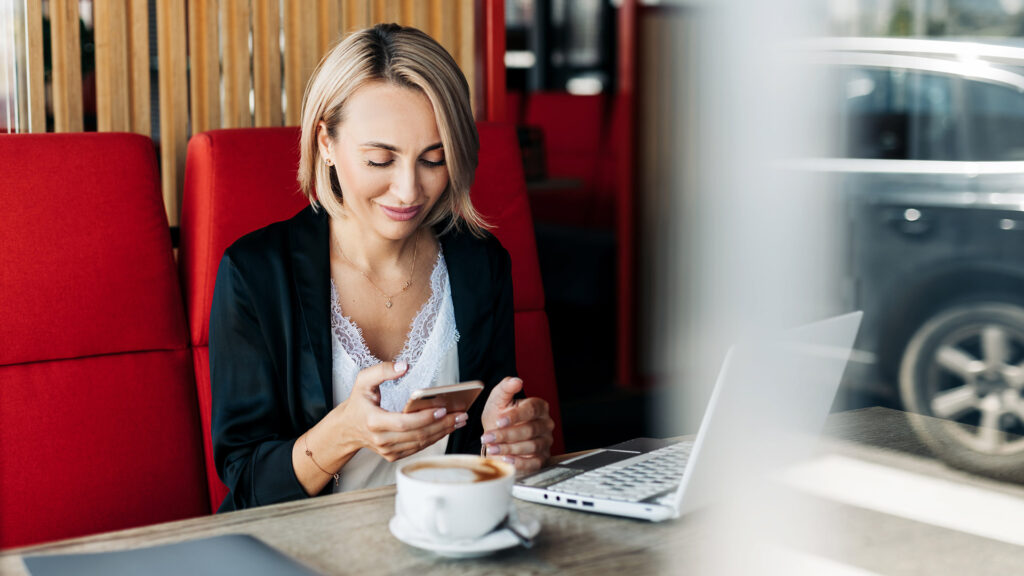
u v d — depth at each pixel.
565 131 5.39
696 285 4.78
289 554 0.90
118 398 1.54
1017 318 3.42
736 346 1.00
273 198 1.66
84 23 1.79
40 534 1.47
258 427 1.34
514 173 1.93
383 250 1.42
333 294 1.42
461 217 1.53
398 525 0.93
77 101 1.79
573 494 1.04
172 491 1.57
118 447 1.54
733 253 4.51
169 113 1.87
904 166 3.68
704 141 4.70
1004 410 3.47
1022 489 1.17
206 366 1.63
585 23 5.27
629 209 4.63
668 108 4.73
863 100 3.86
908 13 4.31
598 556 0.92
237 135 1.66
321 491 1.28
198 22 1.88
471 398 1.12
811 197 4.10
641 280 4.70
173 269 1.62
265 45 1.95
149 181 1.60
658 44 4.67
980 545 0.99
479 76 2.26
